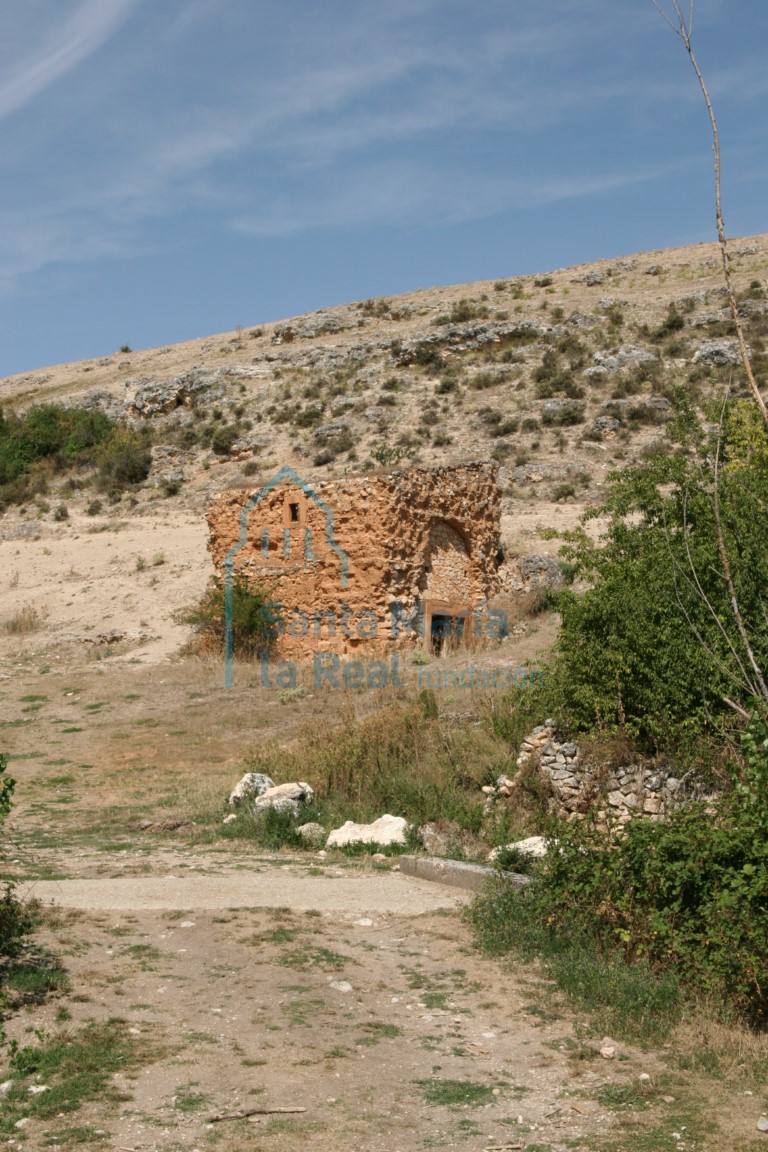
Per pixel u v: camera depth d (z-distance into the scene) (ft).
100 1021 27.17
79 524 182.19
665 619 52.49
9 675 117.29
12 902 35.19
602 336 220.64
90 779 77.30
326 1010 28.68
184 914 37.24
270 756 70.23
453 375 216.95
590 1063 25.59
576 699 55.01
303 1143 21.20
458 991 30.58
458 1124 22.30
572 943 33.24
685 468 58.49
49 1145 20.83
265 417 216.33
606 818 40.98
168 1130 21.62
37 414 234.38
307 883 43.55
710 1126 22.00
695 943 30.19
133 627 131.54
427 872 44.70
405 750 63.98
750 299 219.82
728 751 48.39
